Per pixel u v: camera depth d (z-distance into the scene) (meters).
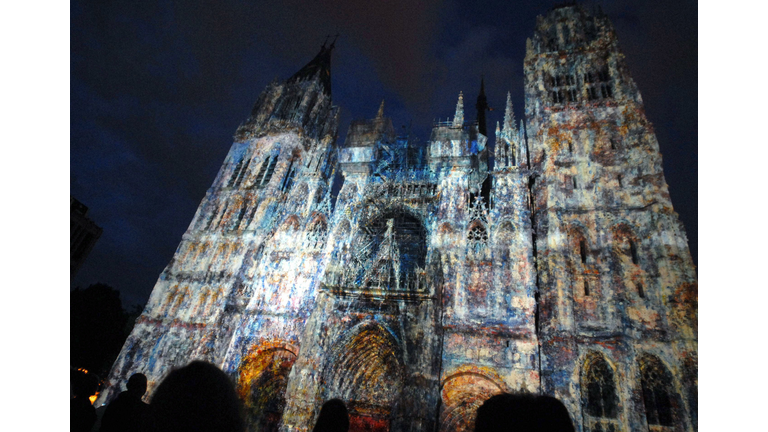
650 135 43.00
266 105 73.00
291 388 36.50
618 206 40.69
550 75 55.03
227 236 55.47
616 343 33.88
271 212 56.06
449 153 49.78
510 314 37.28
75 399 10.47
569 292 36.91
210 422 4.43
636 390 31.56
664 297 34.41
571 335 34.78
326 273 42.97
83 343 70.12
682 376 30.92
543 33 60.19
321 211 52.84
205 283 51.56
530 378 33.59
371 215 48.88
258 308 46.03
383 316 38.59
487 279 40.03
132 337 49.03
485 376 34.44
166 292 52.16
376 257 44.28
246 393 41.78
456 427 33.94
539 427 4.31
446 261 41.72
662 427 30.41
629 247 38.44
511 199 44.69
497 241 42.22
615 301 35.97
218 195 61.47
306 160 60.03
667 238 36.50
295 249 50.38
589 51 54.62
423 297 37.59
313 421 35.12
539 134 48.97
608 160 44.00
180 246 56.47
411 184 50.91
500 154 48.91
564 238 39.97
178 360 45.69
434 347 34.41
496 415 4.61
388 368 40.81
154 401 4.77
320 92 75.38
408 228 48.72
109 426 9.29
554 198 42.66
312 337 38.69
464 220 44.41
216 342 44.78
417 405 31.56
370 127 57.19
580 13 60.19
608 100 48.47
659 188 39.50
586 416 31.81
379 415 39.62
